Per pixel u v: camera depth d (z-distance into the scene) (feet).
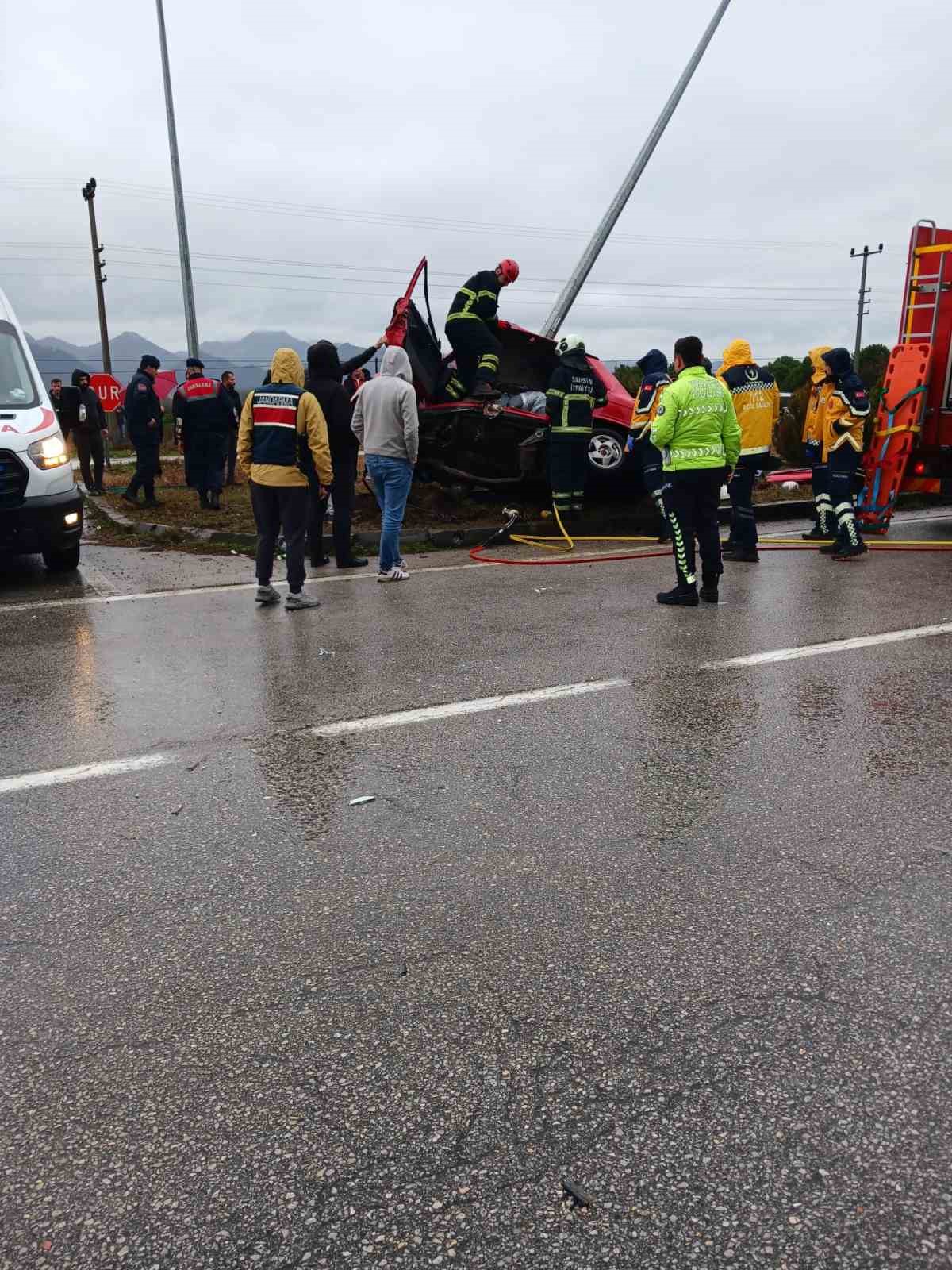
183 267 68.90
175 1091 6.86
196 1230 5.76
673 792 11.69
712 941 8.51
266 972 8.20
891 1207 5.81
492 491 37.83
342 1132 6.46
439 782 12.09
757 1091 6.73
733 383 27.55
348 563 27.96
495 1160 6.20
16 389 27.25
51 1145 6.41
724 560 28.63
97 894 9.52
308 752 13.19
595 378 37.04
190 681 16.57
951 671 16.78
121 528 34.32
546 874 9.73
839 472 28.25
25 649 18.88
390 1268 5.49
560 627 20.26
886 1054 7.06
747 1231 5.67
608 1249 5.57
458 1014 7.59
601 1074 6.92
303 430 21.66
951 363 33.04
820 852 10.14
